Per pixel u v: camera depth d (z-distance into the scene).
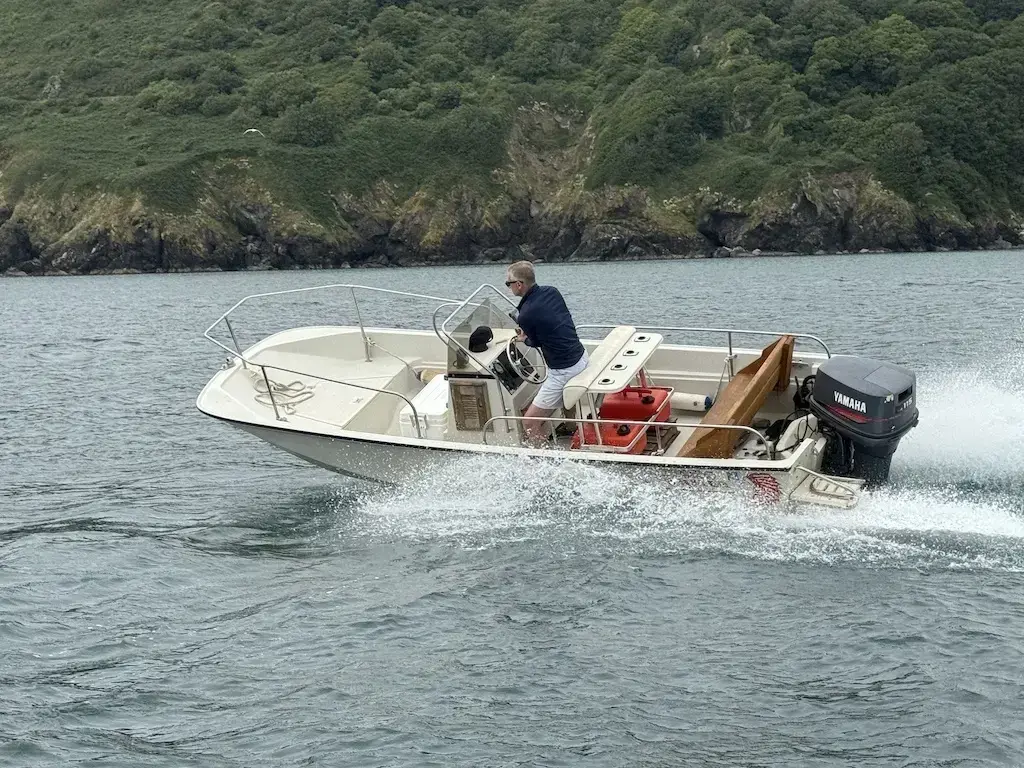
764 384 10.69
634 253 102.50
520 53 126.81
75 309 51.59
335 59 131.25
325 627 8.48
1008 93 104.06
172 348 30.47
